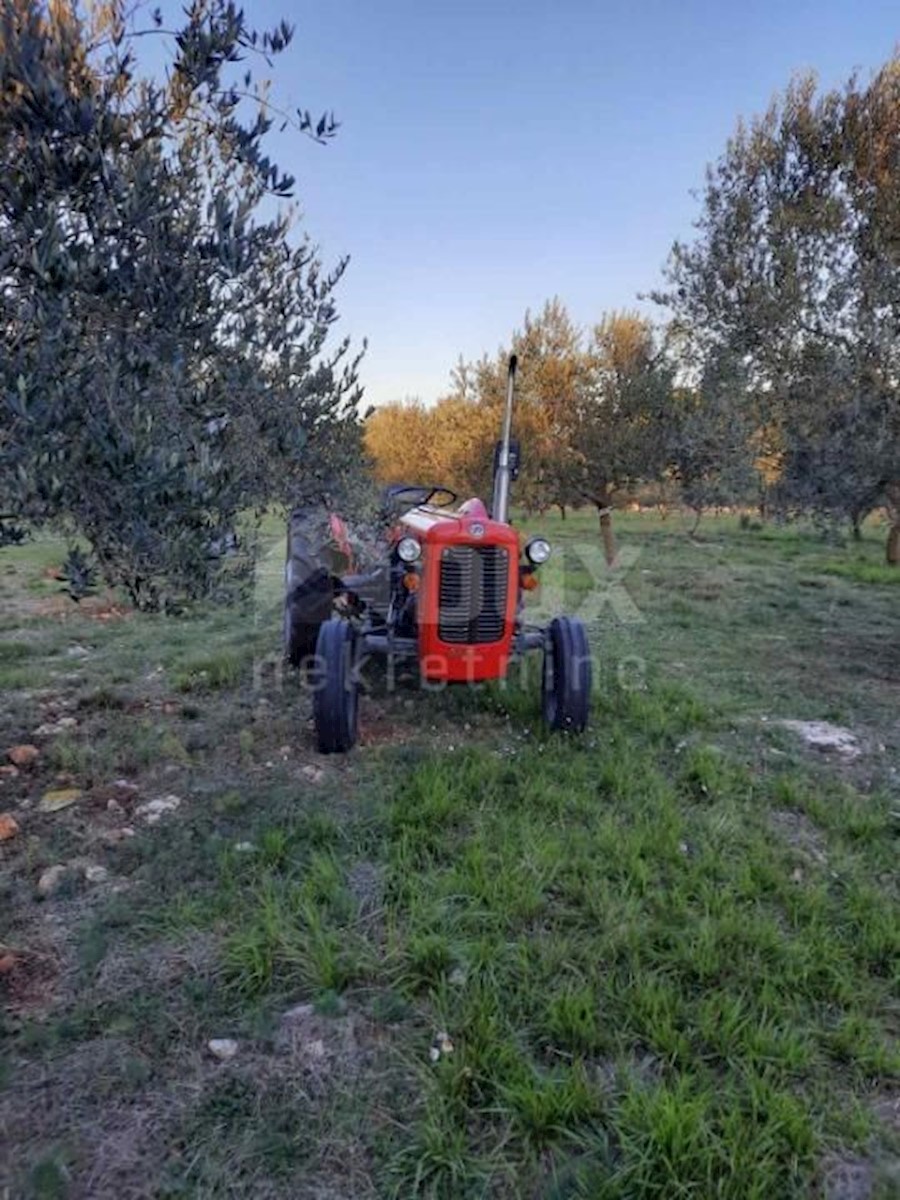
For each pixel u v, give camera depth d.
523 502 11.71
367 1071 1.86
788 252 6.12
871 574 9.38
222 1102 1.77
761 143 6.92
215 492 2.10
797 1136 1.67
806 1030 2.00
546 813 3.12
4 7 1.71
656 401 10.55
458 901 2.51
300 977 2.16
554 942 2.30
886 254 5.30
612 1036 1.95
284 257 2.56
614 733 4.00
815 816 3.19
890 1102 1.82
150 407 2.03
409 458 17.64
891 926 2.40
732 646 6.17
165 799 3.24
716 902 2.50
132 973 2.18
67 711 4.23
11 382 1.79
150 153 1.98
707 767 3.54
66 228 1.88
